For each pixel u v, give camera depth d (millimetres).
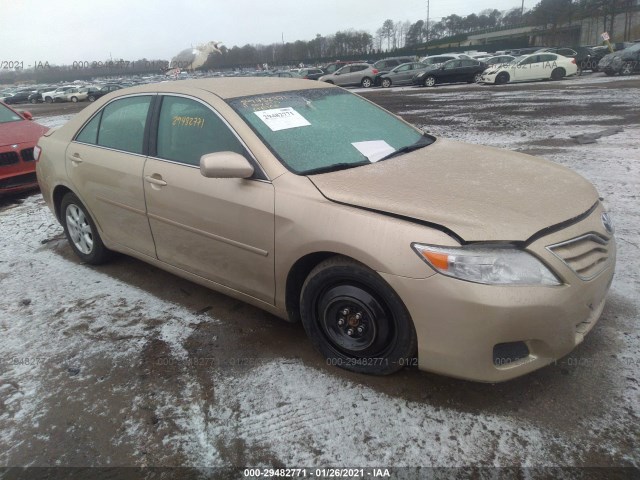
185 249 3348
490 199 2490
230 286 3191
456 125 11477
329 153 3031
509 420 2361
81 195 4035
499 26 79750
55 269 4344
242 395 2631
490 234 2238
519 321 2189
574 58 26203
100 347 3123
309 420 2436
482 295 2176
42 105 40000
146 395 2670
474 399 2506
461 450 2217
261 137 2951
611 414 2355
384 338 2529
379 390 2605
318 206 2590
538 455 2168
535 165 3074
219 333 3211
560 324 2273
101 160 3783
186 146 3252
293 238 2666
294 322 3154
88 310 3590
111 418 2520
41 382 2820
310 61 79188
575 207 2529
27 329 3371
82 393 2713
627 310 3170
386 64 33688
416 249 2287
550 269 2256
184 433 2400
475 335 2221
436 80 26656
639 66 23297
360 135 3314
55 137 4379
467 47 66438
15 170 6496
